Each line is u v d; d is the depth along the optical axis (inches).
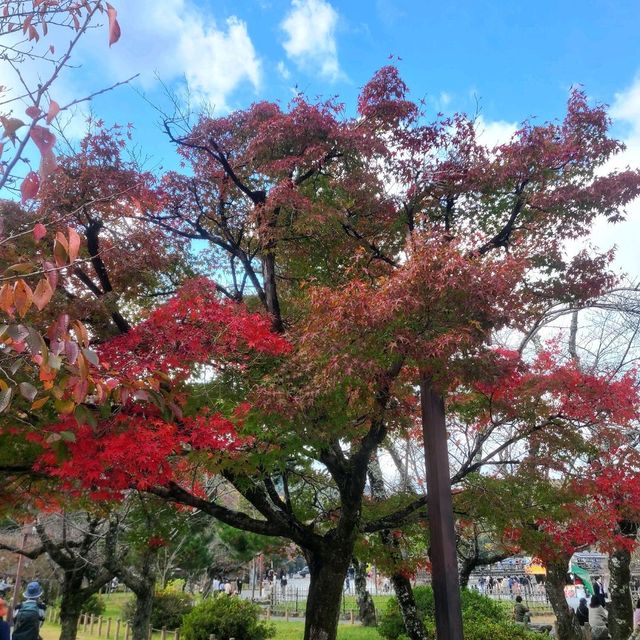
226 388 267.0
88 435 209.9
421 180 350.6
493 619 481.7
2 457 251.1
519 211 347.9
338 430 260.1
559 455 325.1
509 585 1170.6
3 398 119.0
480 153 346.0
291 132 328.2
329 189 349.7
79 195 287.6
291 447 253.8
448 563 200.7
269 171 335.3
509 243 352.5
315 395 238.7
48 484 284.8
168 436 220.7
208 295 277.3
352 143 329.7
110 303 278.7
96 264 301.1
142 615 458.6
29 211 271.1
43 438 213.3
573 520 318.7
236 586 1445.6
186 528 411.5
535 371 327.3
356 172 345.4
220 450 239.9
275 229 337.1
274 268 374.3
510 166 327.6
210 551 932.6
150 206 330.3
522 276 265.4
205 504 310.2
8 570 812.0
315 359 241.9
